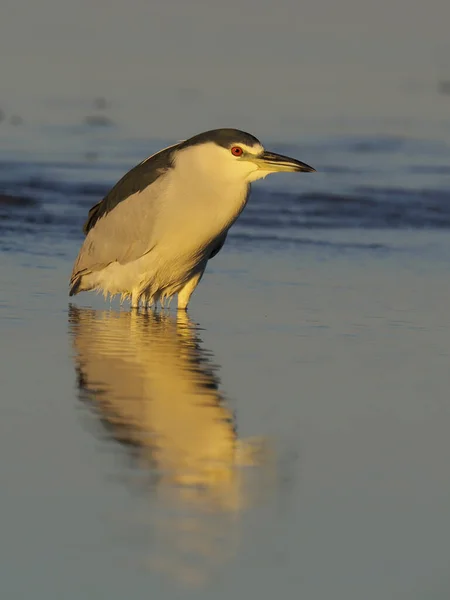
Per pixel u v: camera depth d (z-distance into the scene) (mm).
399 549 7578
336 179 25281
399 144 29938
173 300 15805
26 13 49875
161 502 8211
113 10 51781
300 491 8539
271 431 9992
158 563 7270
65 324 14070
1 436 9625
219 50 45125
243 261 18219
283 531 7801
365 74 41188
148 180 14594
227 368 12133
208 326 14195
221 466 9055
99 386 11266
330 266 17906
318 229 20828
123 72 40469
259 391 11242
